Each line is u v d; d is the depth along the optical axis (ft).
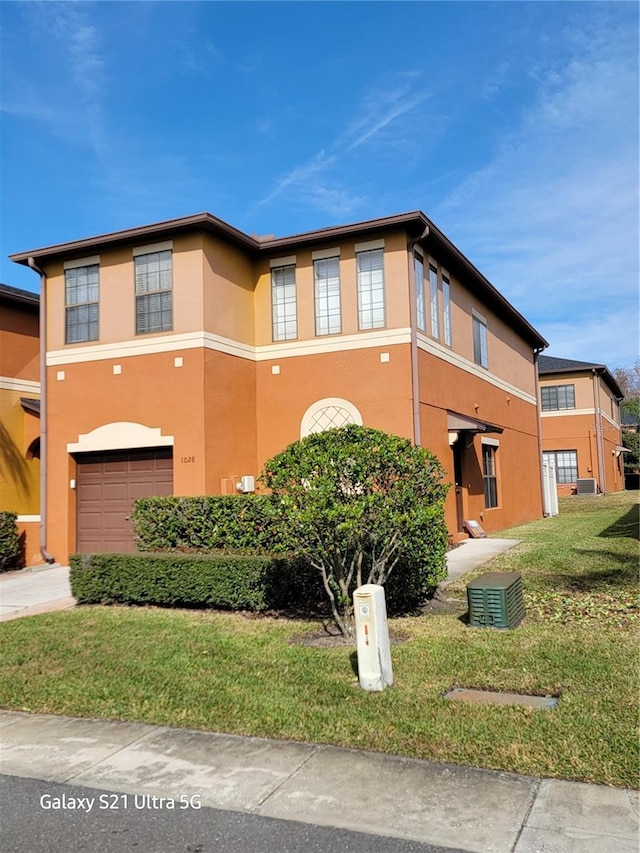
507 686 18.83
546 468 79.77
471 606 25.38
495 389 61.82
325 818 12.51
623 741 14.87
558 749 14.66
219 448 41.60
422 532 27.04
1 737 17.17
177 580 30.14
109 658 22.94
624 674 19.27
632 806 12.40
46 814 13.12
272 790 13.66
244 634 25.49
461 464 52.01
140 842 12.02
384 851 11.37
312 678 20.12
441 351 46.85
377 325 42.86
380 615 19.40
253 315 46.21
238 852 11.53
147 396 42.27
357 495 23.50
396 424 41.39
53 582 39.14
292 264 45.52
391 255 42.50
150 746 16.15
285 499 23.21
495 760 14.35
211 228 41.47
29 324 55.21
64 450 44.93
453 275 51.44
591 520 65.57
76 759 15.64
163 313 42.47
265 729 16.69
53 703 19.30
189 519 33.24
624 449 131.44
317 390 43.88
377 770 14.25
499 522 60.34
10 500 51.88
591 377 108.27
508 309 64.28
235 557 29.63
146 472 43.27
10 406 52.90
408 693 18.45
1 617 30.45
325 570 26.63
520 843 11.39
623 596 29.14
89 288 45.34
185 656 22.79
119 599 31.55
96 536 44.52
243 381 44.39
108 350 43.83
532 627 24.86
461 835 11.72
